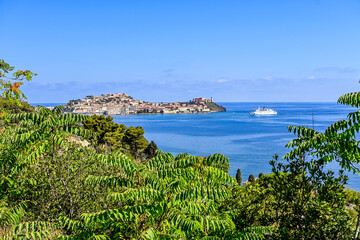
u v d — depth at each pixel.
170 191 5.61
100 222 5.72
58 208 10.52
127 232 6.34
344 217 7.84
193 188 5.41
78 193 10.54
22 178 9.90
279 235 7.92
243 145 146.00
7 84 9.88
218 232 6.10
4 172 6.96
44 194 10.51
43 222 5.59
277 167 8.66
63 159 11.05
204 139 174.00
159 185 5.49
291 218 8.17
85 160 10.77
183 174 5.66
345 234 7.57
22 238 5.20
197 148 137.25
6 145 6.75
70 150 11.00
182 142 160.62
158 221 5.82
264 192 9.45
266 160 102.31
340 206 8.05
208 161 5.71
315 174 8.16
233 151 125.44
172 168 5.73
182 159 5.81
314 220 7.83
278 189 8.49
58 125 6.55
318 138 6.60
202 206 5.57
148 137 185.75
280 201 8.66
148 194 5.38
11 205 7.82
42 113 6.38
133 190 5.35
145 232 5.25
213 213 6.52
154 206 5.41
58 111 6.48
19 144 6.65
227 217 6.55
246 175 79.69
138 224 6.34
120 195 5.27
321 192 8.12
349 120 6.20
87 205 10.20
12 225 5.88
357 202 8.01
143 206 5.38
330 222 7.79
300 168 8.31
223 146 143.12
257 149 131.25
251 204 9.15
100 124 66.50
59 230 7.78
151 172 5.75
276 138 174.75
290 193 8.27
